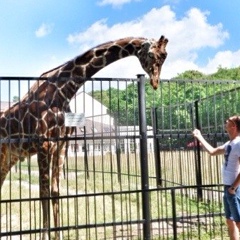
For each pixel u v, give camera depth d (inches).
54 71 265.1
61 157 249.1
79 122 239.3
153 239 256.4
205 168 383.2
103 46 271.3
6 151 257.8
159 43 259.4
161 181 439.2
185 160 433.1
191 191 411.5
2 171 265.4
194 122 364.8
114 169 562.3
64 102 251.8
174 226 224.1
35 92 251.3
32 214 349.4
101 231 286.4
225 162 202.4
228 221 201.6
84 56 268.2
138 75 237.3
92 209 365.7
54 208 240.5
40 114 243.4
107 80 232.4
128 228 271.3
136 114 250.2
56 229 216.8
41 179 237.8
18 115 244.2
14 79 214.8
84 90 236.4
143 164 233.3
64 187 498.9
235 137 202.2
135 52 271.6
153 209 360.8
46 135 242.2
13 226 307.0
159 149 443.8
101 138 232.4
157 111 427.8
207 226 289.6
